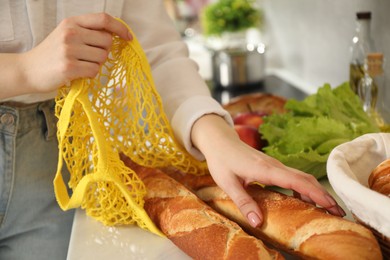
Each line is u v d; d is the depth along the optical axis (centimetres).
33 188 85
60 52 62
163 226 63
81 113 66
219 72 187
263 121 98
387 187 51
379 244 50
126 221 68
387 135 58
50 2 81
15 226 88
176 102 76
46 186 86
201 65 226
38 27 79
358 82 100
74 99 63
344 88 90
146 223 64
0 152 82
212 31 246
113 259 61
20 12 79
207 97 75
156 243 63
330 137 79
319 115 88
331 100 88
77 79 63
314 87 163
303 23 167
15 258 90
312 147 79
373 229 49
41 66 64
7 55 67
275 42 208
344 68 134
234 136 68
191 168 75
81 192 63
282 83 182
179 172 76
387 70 105
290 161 74
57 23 81
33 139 84
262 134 89
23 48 80
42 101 83
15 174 83
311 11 156
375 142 58
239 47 197
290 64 192
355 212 51
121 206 67
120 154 78
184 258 59
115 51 69
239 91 182
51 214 88
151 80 68
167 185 68
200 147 68
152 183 69
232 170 62
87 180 63
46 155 86
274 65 212
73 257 62
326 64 149
